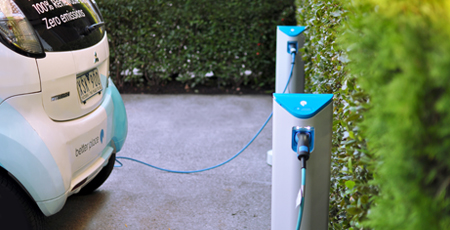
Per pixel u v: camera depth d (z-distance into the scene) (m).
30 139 2.01
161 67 6.57
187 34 6.42
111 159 3.11
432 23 0.86
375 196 1.29
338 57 2.17
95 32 2.76
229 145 4.43
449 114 0.85
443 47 0.81
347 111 1.67
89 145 2.47
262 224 2.86
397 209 1.02
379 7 1.01
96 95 2.68
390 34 0.90
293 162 1.78
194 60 6.49
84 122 2.42
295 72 3.54
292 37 3.45
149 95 6.41
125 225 2.83
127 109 5.72
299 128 1.74
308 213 1.83
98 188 3.42
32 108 2.04
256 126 5.05
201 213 3.01
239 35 6.36
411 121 0.89
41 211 2.23
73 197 3.24
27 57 2.00
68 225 2.81
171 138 4.63
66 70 2.24
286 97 1.82
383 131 1.04
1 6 1.98
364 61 1.08
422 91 0.86
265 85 6.79
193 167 3.87
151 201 3.19
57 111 2.18
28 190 2.04
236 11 6.20
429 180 0.94
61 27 2.31
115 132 2.96
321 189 1.83
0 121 1.99
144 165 3.91
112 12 6.32
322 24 2.83
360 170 1.59
